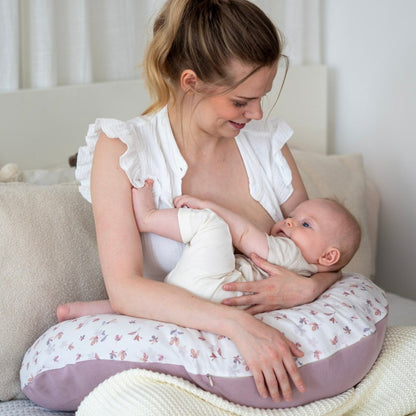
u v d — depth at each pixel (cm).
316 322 128
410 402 132
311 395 125
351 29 257
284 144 164
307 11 256
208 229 133
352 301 137
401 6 240
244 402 121
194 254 132
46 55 196
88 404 119
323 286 142
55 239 149
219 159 151
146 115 149
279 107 244
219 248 132
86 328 127
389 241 258
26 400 141
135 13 218
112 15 214
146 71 141
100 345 122
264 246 140
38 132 192
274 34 131
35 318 142
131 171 137
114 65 217
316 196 205
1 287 139
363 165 244
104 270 134
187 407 113
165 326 123
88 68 207
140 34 220
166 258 141
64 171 180
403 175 250
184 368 118
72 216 154
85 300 151
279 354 120
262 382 119
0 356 138
